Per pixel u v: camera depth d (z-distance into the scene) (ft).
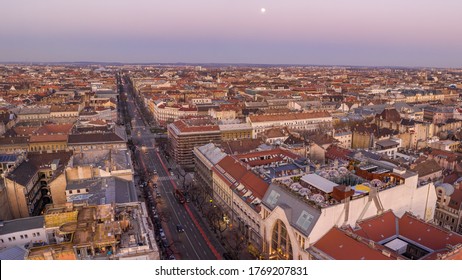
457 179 589.73
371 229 400.88
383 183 446.60
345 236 364.99
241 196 518.78
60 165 608.60
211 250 498.69
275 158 625.82
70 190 480.64
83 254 315.37
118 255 314.55
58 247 322.34
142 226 364.17
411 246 387.75
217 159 654.12
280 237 424.46
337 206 386.11
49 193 618.85
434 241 380.99
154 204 641.40
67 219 377.50
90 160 589.32
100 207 389.39
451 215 522.88
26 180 550.77
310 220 382.22
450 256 334.44
